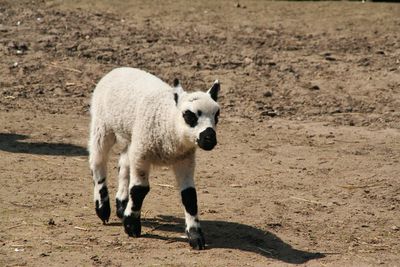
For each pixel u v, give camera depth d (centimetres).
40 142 1928
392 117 2231
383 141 2030
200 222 1432
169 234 1373
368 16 3195
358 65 2636
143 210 1498
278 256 1287
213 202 1547
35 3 3278
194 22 3091
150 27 3008
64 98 2333
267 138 2034
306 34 2992
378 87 2455
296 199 1586
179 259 1251
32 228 1370
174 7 3294
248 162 1830
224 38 2912
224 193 1606
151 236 1359
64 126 2075
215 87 1304
